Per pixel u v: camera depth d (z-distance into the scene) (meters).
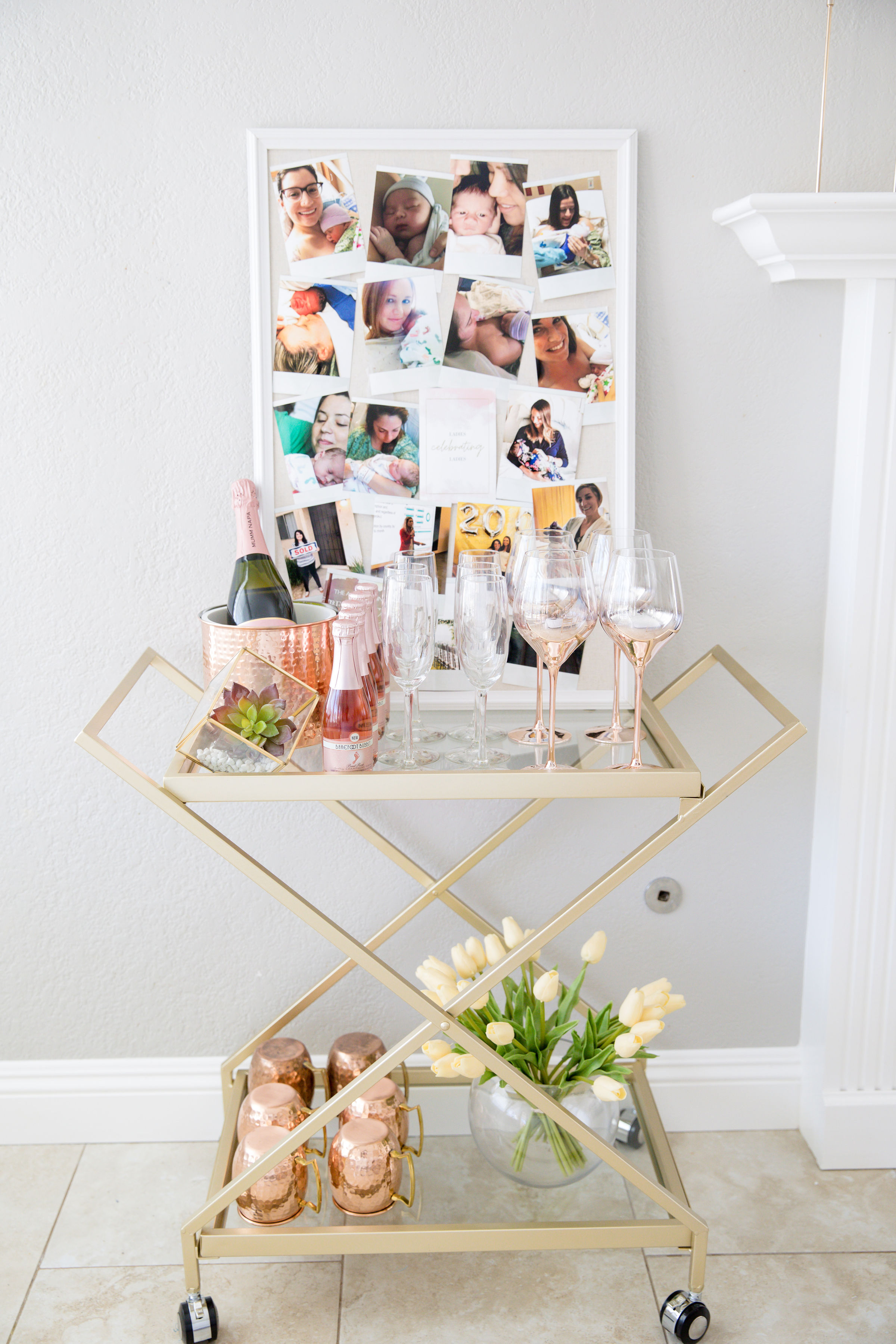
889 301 1.46
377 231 1.47
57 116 1.43
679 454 1.58
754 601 1.64
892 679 1.59
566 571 1.24
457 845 1.70
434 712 1.56
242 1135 1.50
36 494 1.54
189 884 1.70
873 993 1.69
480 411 1.51
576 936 1.76
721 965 1.79
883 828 1.64
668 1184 1.46
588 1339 1.40
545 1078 1.49
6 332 1.49
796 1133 1.83
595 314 1.50
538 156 1.47
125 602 1.59
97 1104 1.75
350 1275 1.51
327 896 1.71
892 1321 1.43
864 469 1.52
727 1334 1.41
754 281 1.53
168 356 1.51
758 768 1.23
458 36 1.44
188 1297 1.38
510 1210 1.56
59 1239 1.55
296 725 1.23
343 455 1.51
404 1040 1.32
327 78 1.44
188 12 1.41
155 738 1.64
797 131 1.49
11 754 1.63
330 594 1.54
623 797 1.24
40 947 1.71
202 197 1.46
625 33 1.45
